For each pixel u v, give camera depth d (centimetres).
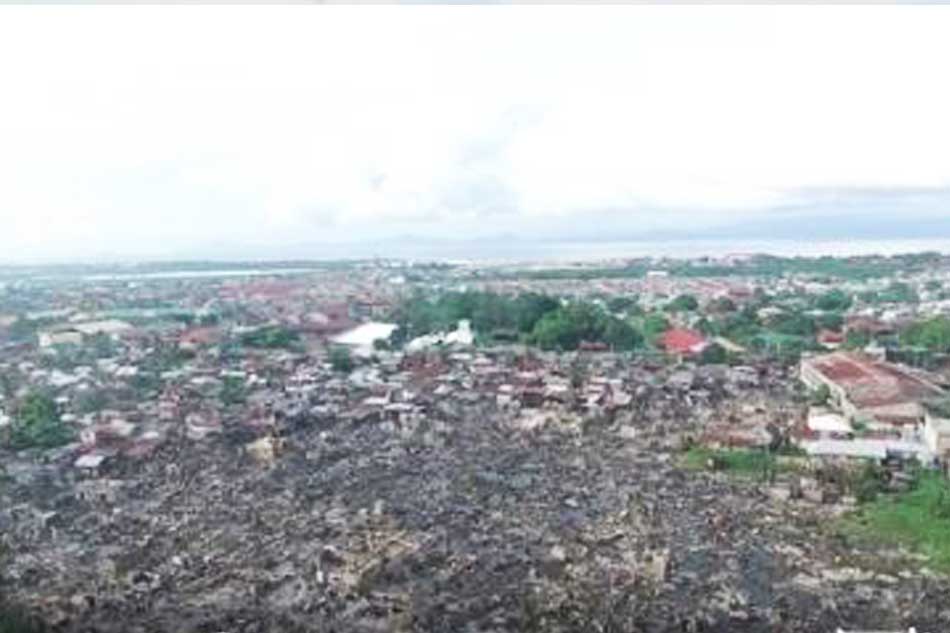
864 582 8756
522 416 14825
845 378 16025
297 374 17888
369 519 10325
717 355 19650
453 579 8788
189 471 12094
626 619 7988
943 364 18850
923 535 9906
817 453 12656
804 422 14125
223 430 13700
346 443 13375
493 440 13538
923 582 8731
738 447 12950
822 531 10050
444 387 16650
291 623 7919
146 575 8938
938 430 12644
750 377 17725
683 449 13050
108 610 8206
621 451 13012
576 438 13650
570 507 10756
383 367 18725
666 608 8219
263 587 8644
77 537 9950
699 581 8775
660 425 14275
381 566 9019
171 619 8025
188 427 13862
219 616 8075
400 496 11088
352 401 15612
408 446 13188
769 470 12069
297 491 11262
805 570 9031
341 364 18738
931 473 11950
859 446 12738
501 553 9400
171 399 15725
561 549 9500
